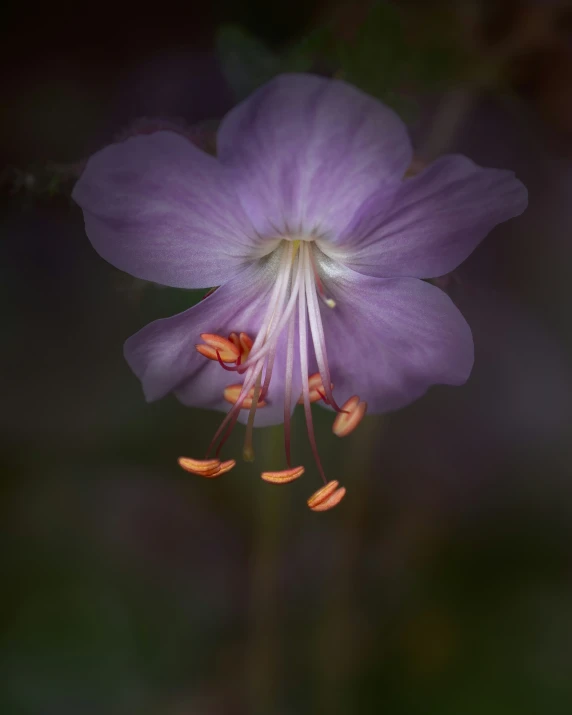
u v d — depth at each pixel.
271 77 0.17
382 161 0.16
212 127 0.16
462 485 0.27
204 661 0.22
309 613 0.23
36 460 0.25
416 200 0.16
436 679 0.21
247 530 0.25
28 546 0.23
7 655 0.21
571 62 0.18
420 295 0.17
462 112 0.18
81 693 0.21
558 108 0.18
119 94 0.26
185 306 0.18
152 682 0.21
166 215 0.16
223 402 0.18
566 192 0.24
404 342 0.17
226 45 0.17
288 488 0.21
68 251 0.28
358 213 0.16
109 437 0.26
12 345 0.27
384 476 0.27
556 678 0.21
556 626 0.22
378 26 0.17
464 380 0.17
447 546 0.25
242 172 0.16
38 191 0.17
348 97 0.15
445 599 0.23
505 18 0.18
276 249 0.17
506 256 0.28
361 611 0.23
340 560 0.24
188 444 0.25
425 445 0.28
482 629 0.22
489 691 0.21
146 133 0.16
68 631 0.21
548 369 0.29
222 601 0.24
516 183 0.16
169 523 0.25
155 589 0.23
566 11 0.17
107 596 0.22
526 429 0.28
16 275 0.28
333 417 0.22
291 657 0.23
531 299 0.28
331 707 0.21
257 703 0.22
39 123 0.27
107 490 0.25
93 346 0.28
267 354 0.17
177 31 0.26
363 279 0.17
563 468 0.28
